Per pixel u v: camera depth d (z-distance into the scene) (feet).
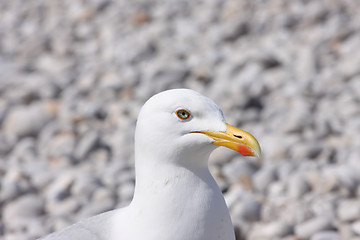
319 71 50.11
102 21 65.36
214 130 17.06
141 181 17.33
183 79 49.29
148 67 52.03
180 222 16.83
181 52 55.16
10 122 41.83
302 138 38.37
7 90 49.03
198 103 17.08
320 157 36.19
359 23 57.36
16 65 55.47
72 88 49.57
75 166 37.27
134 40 59.41
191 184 17.01
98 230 17.95
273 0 65.46
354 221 28.99
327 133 39.27
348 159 35.37
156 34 60.80
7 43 61.52
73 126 41.14
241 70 50.11
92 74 51.19
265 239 27.66
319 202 30.35
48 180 33.86
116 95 48.34
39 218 30.99
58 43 59.36
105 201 31.76
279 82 48.06
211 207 17.06
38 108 44.39
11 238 29.22
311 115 41.04
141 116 17.26
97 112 43.96
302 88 46.19
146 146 17.12
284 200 31.04
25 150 38.93
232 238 17.75
